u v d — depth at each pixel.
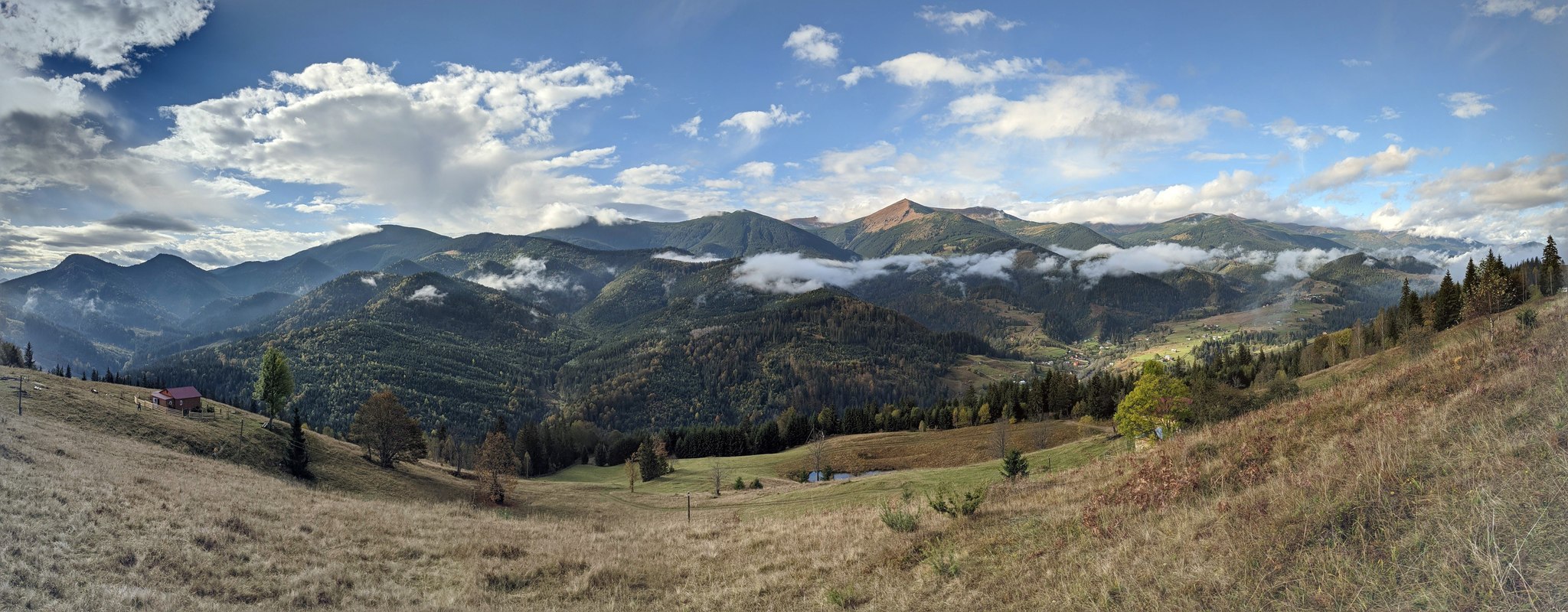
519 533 29.78
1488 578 8.03
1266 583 9.97
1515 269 103.56
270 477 53.00
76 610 14.21
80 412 58.66
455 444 132.12
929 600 14.15
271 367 77.44
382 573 21.11
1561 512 8.56
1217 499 15.19
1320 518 11.02
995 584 13.98
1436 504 10.20
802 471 102.06
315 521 27.94
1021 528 18.02
